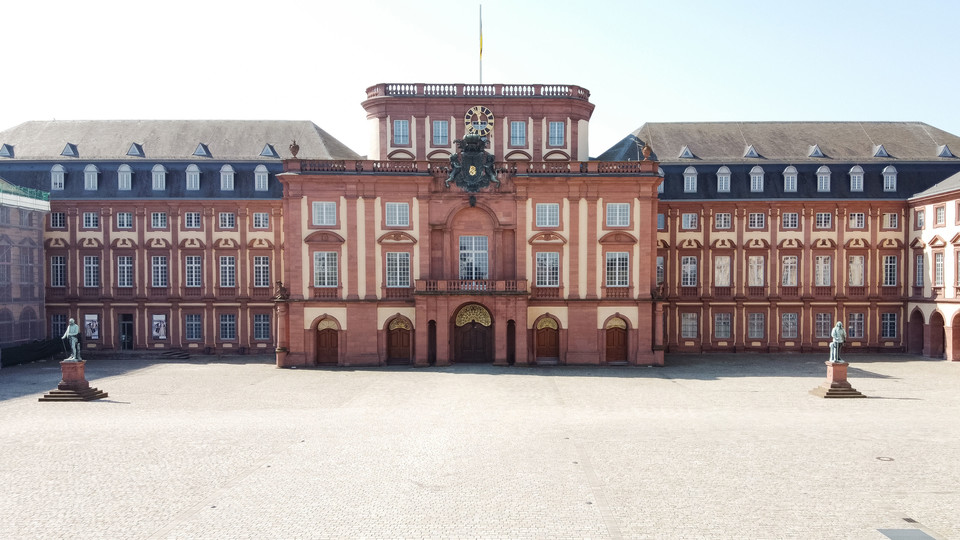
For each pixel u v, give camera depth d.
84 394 34.34
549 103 52.25
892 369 46.47
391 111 52.00
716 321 57.41
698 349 57.31
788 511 18.05
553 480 20.66
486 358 49.81
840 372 35.66
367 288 48.56
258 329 56.62
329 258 48.62
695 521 17.31
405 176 48.12
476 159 48.72
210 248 55.97
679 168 57.31
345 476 21.11
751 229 56.88
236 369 47.09
